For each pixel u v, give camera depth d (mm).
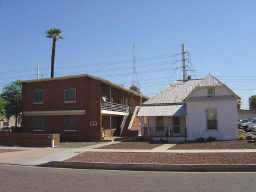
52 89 30812
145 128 28062
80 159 15484
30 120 31406
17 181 10078
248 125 37250
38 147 23562
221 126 23953
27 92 32031
